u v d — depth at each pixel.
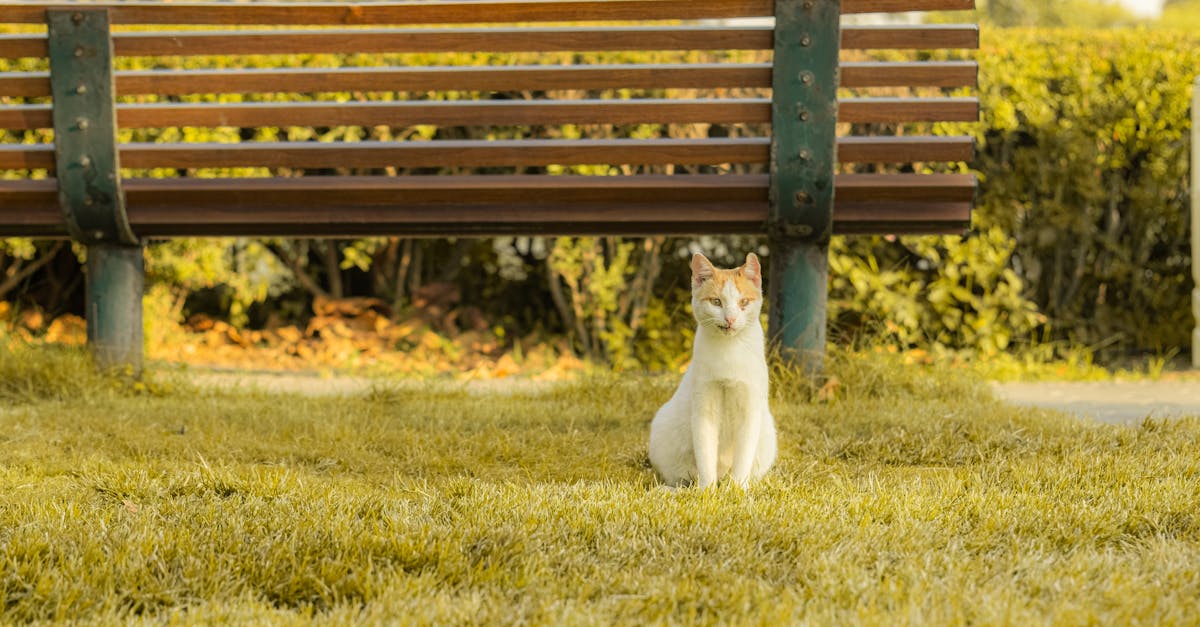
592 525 5.56
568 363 14.15
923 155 9.52
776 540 5.35
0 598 4.58
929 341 13.83
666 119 9.66
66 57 9.61
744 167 13.70
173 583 4.87
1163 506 5.86
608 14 9.48
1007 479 6.84
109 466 7.10
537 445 8.25
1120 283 14.29
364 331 14.99
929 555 5.09
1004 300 13.44
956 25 9.27
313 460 7.85
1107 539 5.54
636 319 14.24
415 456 7.90
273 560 5.02
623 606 4.57
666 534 5.44
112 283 10.34
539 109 9.70
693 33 9.45
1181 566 4.97
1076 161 13.43
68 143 9.70
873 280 13.22
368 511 5.96
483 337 15.11
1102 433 8.15
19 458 7.46
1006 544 5.39
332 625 4.38
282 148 9.89
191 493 6.46
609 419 9.30
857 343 11.82
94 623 4.42
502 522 5.61
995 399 10.38
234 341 15.20
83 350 10.84
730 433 7.16
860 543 5.27
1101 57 13.27
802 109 9.26
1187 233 13.92
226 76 9.78
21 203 10.02
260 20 9.73
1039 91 13.18
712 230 10.14
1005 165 13.54
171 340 14.59
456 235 10.32
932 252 13.34
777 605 4.52
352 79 9.73
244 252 14.55
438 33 9.60
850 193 9.57
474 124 9.77
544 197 9.80
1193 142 12.68
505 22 9.62
